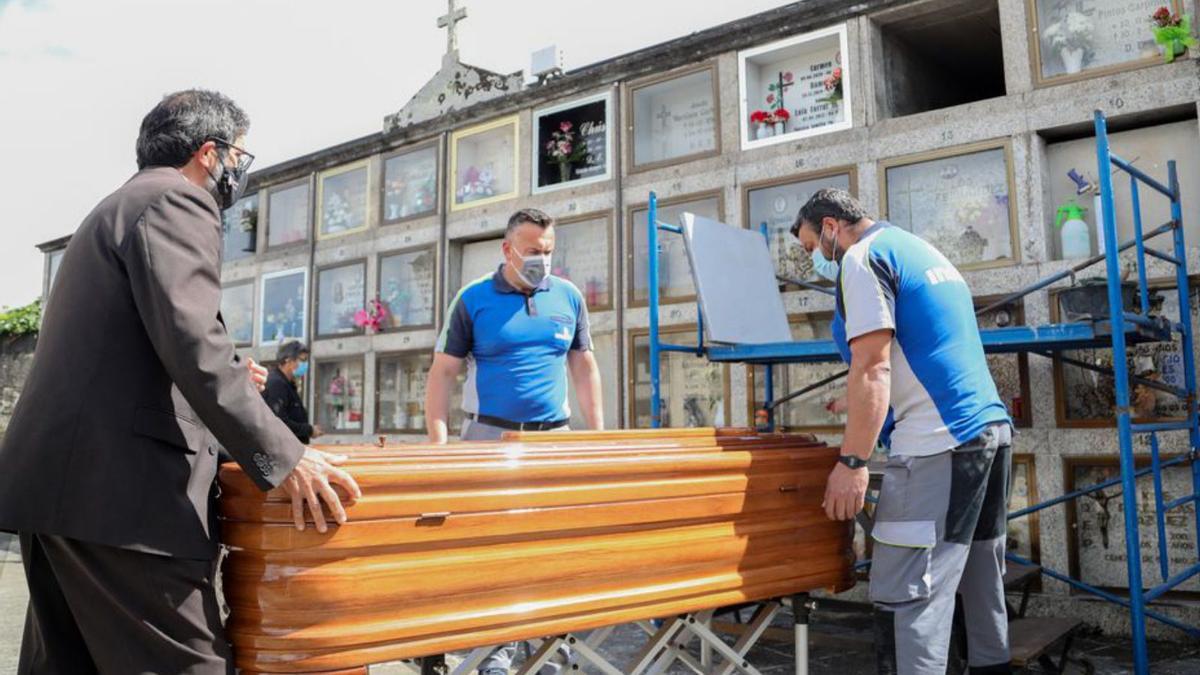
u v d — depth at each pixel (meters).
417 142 8.01
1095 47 4.75
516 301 3.23
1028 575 4.04
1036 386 4.72
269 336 9.07
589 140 6.79
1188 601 4.20
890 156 5.27
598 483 1.87
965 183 5.05
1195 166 4.50
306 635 1.48
